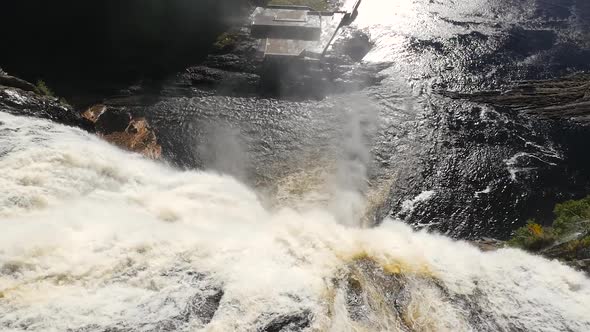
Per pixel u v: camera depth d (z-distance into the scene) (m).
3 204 15.80
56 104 23.83
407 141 29.55
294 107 32.31
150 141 27.91
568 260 17.52
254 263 15.86
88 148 20.94
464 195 25.73
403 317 14.62
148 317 13.04
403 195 25.48
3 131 19.41
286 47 36.03
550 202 25.44
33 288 13.12
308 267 16.25
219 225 18.89
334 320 13.98
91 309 12.90
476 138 29.97
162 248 15.62
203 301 13.84
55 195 17.22
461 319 14.71
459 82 35.72
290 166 27.06
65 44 35.53
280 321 13.59
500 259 17.80
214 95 32.88
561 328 14.55
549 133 30.58
